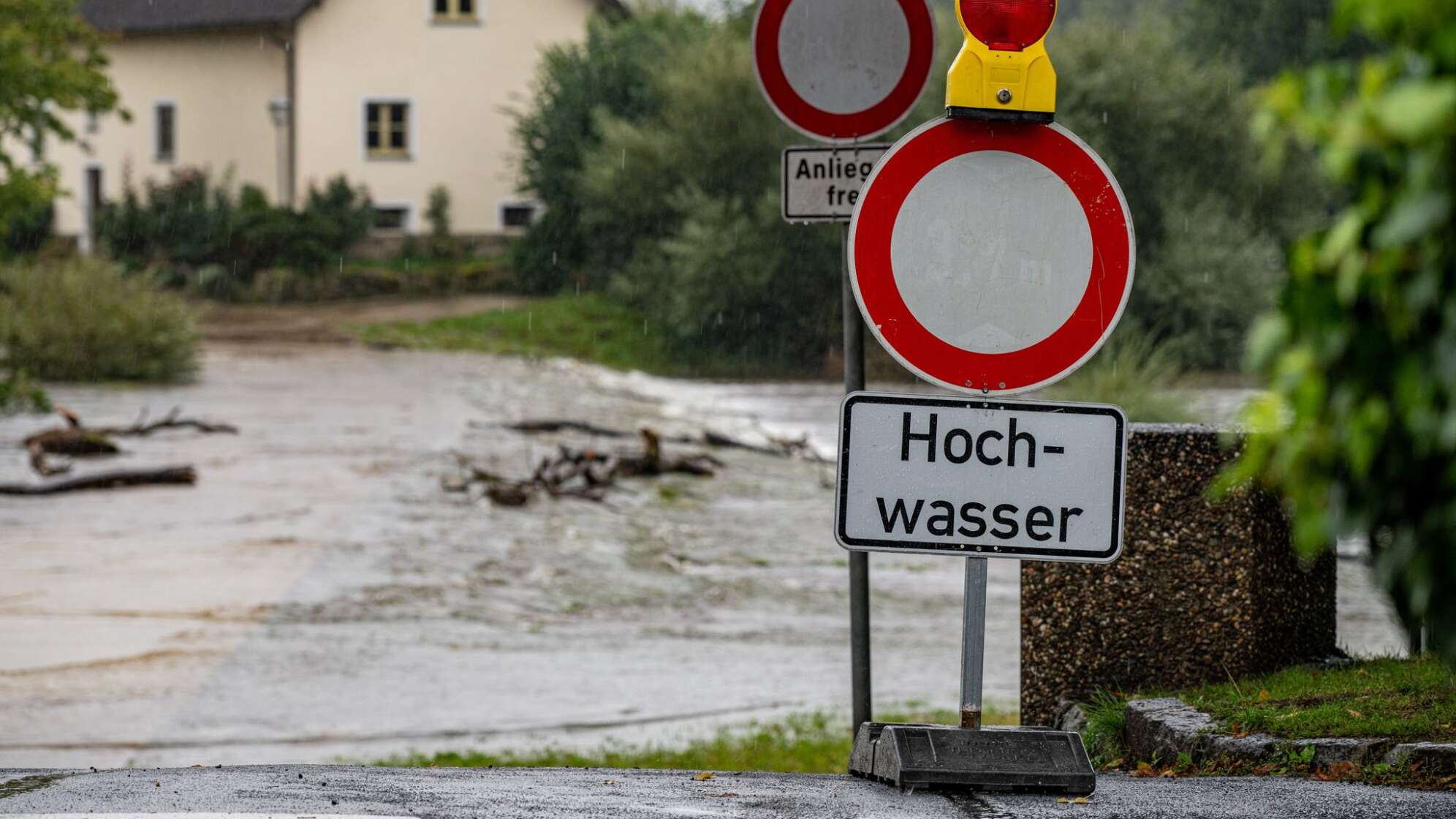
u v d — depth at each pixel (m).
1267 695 15.78
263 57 154.50
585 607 39.03
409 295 143.38
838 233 127.75
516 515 52.34
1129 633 17.22
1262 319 5.02
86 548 42.78
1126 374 79.19
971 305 11.95
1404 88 4.31
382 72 152.50
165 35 158.88
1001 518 12.12
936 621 38.66
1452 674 14.81
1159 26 133.38
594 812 11.79
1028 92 11.72
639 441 73.25
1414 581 4.80
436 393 87.62
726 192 135.75
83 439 60.34
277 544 44.41
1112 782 13.37
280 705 27.22
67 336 87.75
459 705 27.80
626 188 136.75
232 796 12.41
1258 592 17.09
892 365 127.44
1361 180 4.66
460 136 153.38
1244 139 124.31
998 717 25.55
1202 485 17.14
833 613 39.53
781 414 91.62
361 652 32.16
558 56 148.25
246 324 126.62
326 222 144.88
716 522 53.94
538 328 132.12
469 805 12.09
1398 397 4.67
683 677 30.97
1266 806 11.98
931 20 16.89
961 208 11.90
